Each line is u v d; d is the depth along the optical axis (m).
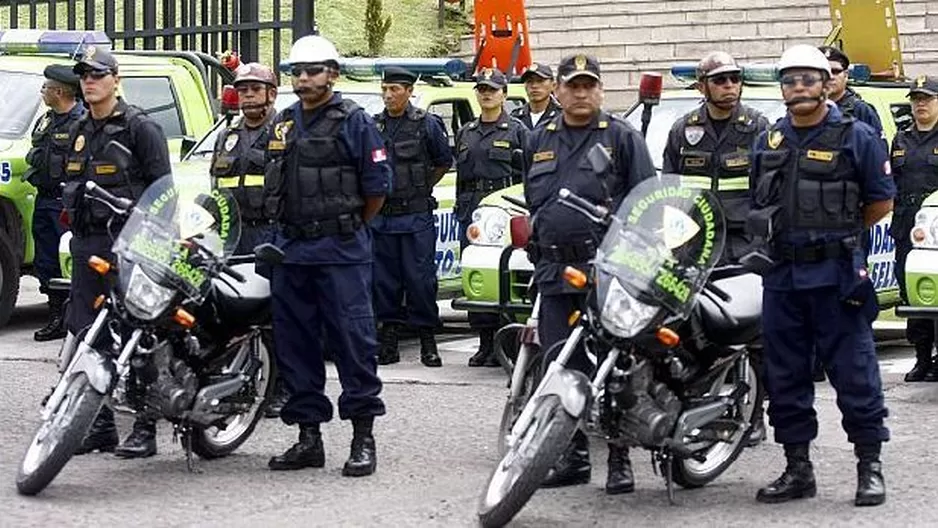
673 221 10.84
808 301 11.25
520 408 11.73
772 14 31.81
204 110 21.70
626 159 11.68
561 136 11.80
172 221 11.91
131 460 12.88
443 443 13.55
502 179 17.70
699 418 11.30
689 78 17.30
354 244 12.30
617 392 10.95
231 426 13.10
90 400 11.39
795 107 11.04
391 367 17.62
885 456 12.86
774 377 11.47
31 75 20.59
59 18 33.41
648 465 12.79
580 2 33.41
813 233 11.12
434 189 18.84
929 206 15.48
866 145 11.06
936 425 14.14
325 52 12.15
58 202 18.84
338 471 12.53
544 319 11.67
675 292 10.74
